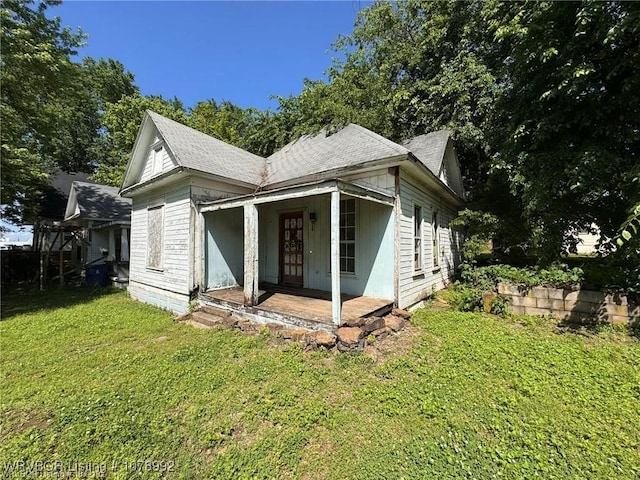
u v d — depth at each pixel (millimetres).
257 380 3773
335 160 7113
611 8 5465
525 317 6180
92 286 12391
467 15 12055
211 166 7562
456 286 8867
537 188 6711
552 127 6672
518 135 7359
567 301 6055
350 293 7051
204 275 7418
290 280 8398
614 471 2311
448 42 12664
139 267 9570
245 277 6066
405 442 2672
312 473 2381
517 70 7406
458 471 2330
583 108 6543
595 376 3734
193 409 3197
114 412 3170
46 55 8000
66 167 23703
